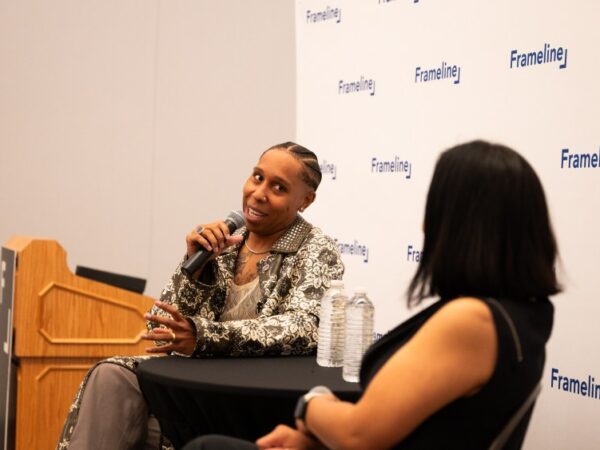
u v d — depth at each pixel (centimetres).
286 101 720
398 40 418
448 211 194
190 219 709
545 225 195
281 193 320
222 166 713
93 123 684
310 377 258
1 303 434
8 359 410
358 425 186
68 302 416
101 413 308
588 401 317
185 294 313
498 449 187
